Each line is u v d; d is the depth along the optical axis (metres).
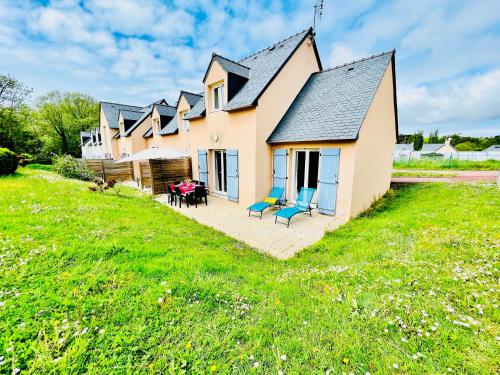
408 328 2.30
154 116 16.83
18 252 3.39
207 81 10.41
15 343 1.96
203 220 7.88
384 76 8.33
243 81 9.95
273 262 4.83
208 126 11.07
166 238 5.08
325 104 8.66
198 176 12.49
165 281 3.05
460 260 3.61
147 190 13.50
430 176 17.19
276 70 9.01
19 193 6.91
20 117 20.22
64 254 3.55
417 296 2.79
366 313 2.59
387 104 9.14
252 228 7.11
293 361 1.99
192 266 3.68
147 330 2.26
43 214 5.27
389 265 3.77
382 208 8.62
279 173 9.29
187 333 2.28
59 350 1.98
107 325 2.25
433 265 3.51
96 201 7.47
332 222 7.41
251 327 2.38
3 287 2.63
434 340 2.14
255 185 9.15
